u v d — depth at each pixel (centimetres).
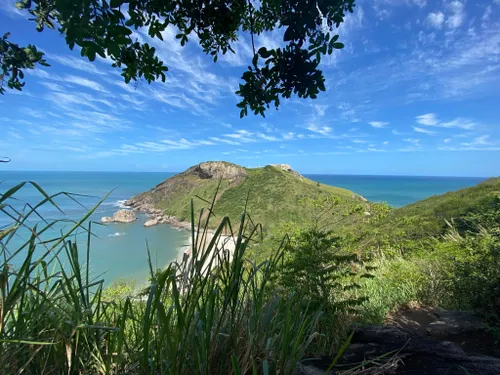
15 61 241
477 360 185
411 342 217
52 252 110
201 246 113
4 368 94
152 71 260
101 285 126
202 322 110
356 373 156
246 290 136
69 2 162
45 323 108
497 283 287
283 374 117
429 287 386
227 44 312
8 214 88
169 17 243
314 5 200
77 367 111
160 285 96
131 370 114
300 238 326
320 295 260
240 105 269
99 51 179
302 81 236
